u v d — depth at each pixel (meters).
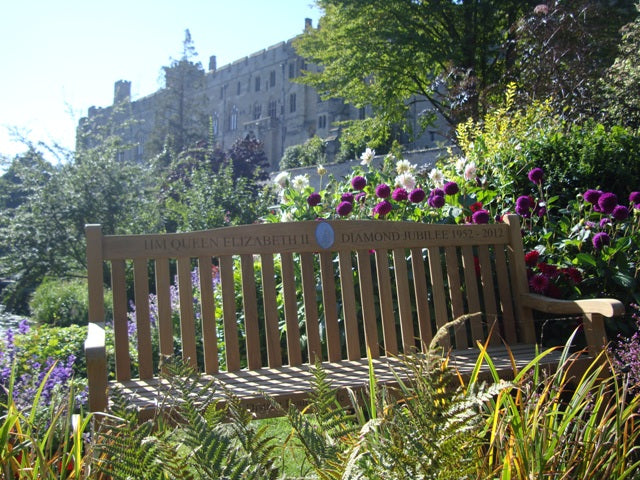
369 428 1.22
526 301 2.89
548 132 5.16
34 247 12.50
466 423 1.15
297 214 4.01
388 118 19.59
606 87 8.73
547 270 3.20
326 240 2.64
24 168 12.84
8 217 12.86
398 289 2.76
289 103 57.38
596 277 3.32
